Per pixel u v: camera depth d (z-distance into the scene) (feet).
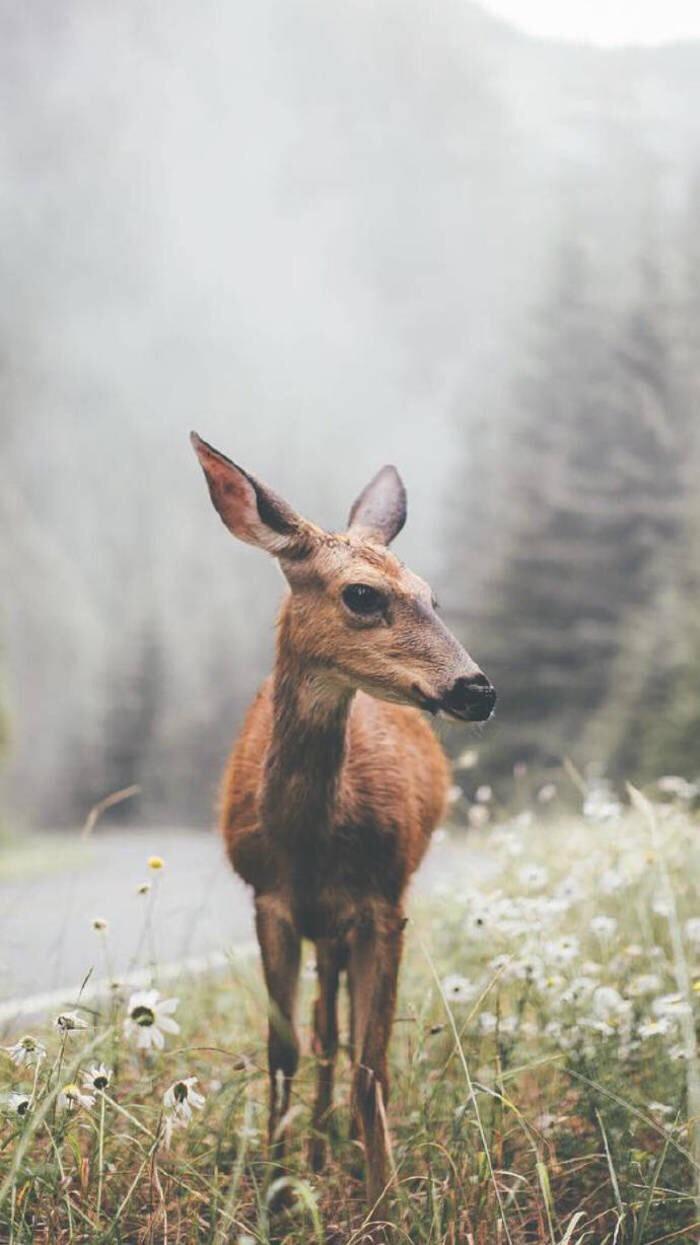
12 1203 10.63
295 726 13.89
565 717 98.68
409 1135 13.46
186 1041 16.08
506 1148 13.11
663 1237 11.24
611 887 16.80
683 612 82.48
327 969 15.70
